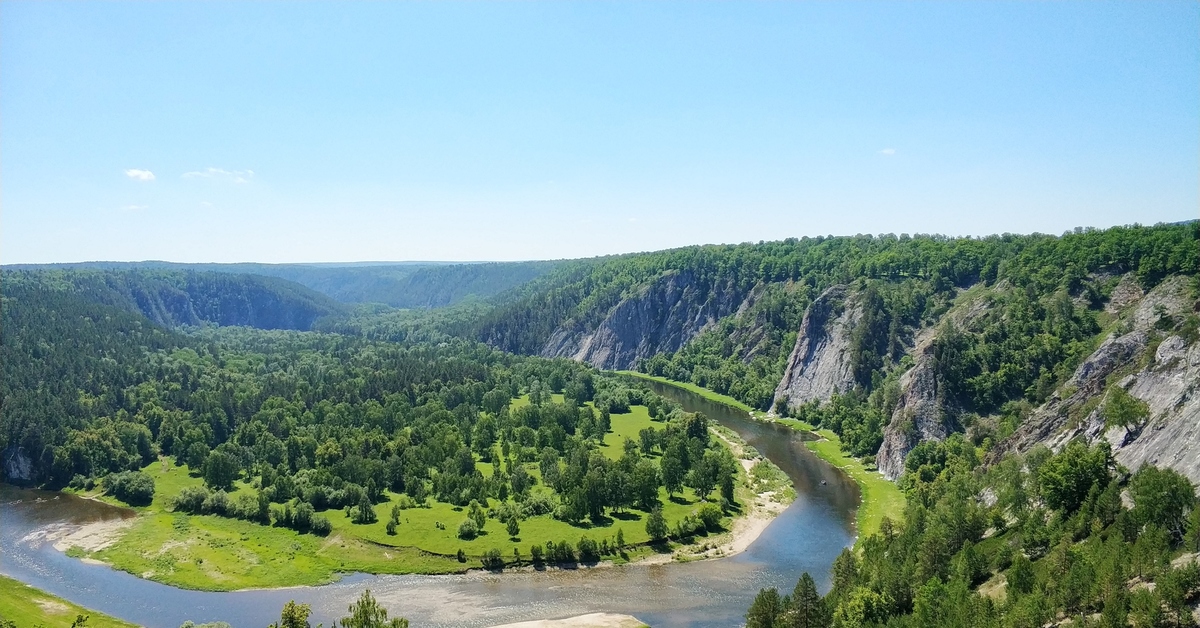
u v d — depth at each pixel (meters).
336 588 121.31
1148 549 71.94
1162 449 95.50
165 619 111.56
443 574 125.44
